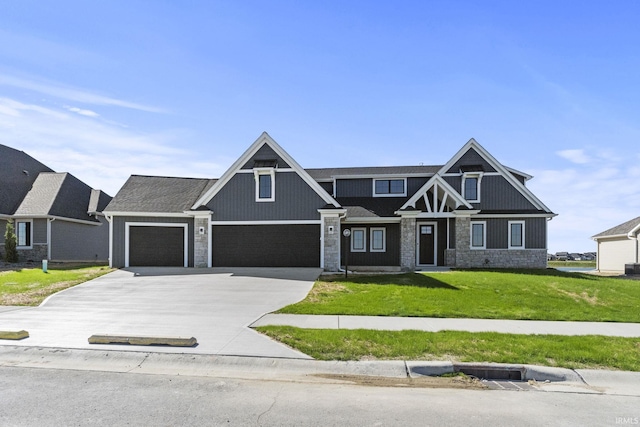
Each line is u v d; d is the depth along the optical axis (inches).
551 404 218.2
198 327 364.2
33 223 1059.3
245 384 244.2
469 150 961.5
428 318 402.6
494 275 701.3
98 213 1203.9
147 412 200.4
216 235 827.4
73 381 248.1
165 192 938.1
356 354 291.9
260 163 823.7
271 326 356.2
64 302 487.8
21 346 310.8
